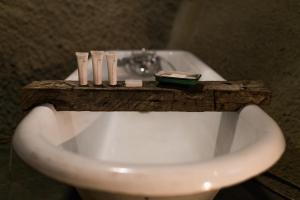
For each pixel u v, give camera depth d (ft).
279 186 4.77
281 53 4.77
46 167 2.20
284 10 4.80
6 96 6.16
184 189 2.01
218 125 3.96
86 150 3.98
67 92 3.38
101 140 4.64
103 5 6.72
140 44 7.42
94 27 6.73
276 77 4.80
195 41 7.13
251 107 3.43
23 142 2.49
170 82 3.57
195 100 3.48
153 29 7.47
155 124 5.33
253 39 5.33
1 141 6.28
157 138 4.97
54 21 6.27
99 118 4.72
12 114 6.27
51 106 3.36
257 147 2.44
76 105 3.43
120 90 3.40
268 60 4.97
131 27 7.20
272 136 2.66
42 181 5.06
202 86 3.62
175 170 2.06
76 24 6.52
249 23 5.46
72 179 2.09
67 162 2.16
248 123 3.23
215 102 3.51
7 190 4.79
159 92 3.43
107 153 4.54
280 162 4.75
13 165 5.48
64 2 6.27
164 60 6.46
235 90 3.50
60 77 6.60
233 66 5.72
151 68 6.36
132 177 2.02
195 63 5.67
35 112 3.14
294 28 4.61
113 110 3.46
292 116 4.56
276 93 4.78
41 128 2.85
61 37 6.42
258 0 5.32
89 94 3.40
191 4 7.21
